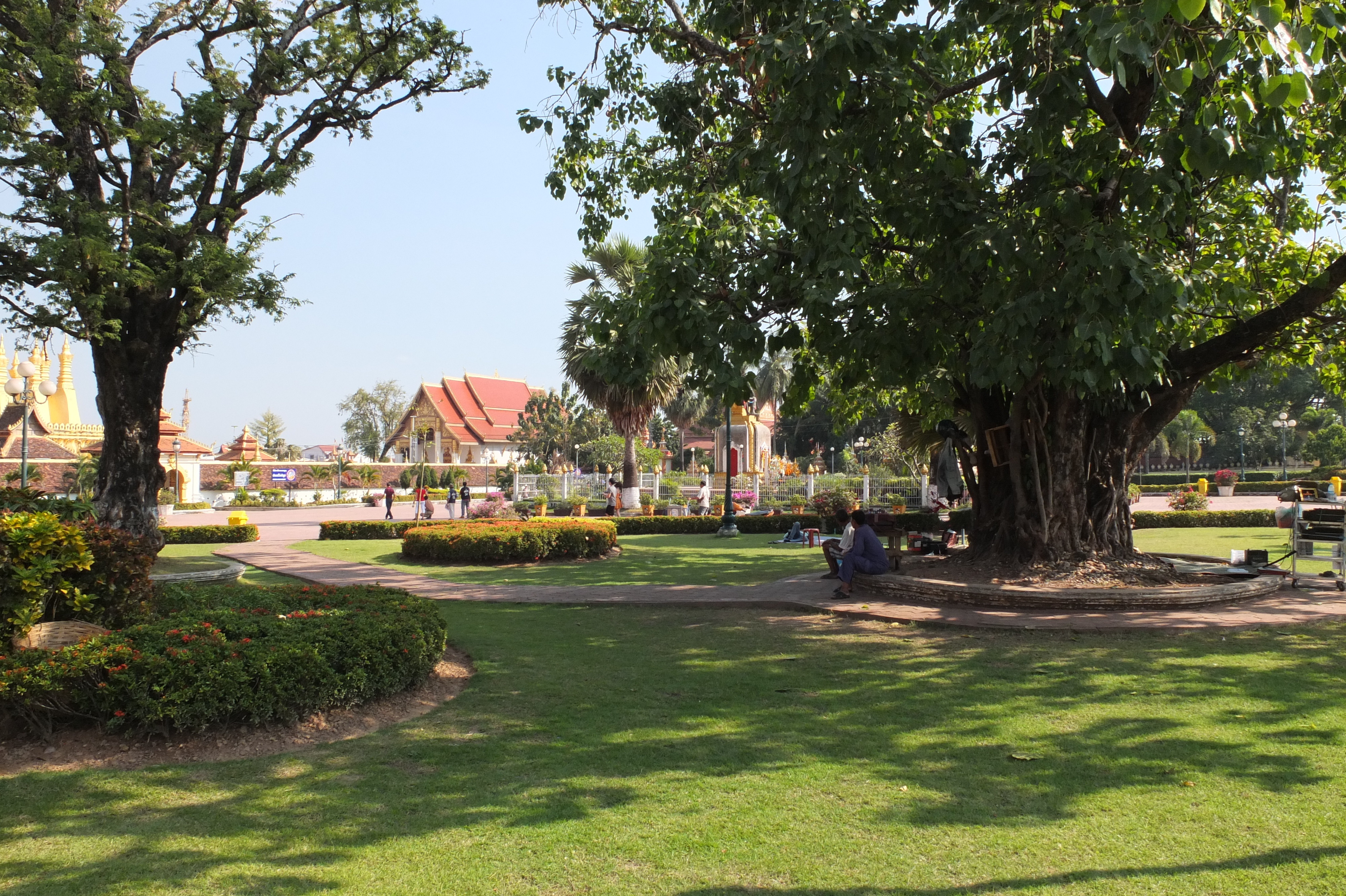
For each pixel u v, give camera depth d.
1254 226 10.78
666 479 41.12
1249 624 8.36
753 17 9.16
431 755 5.01
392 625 6.21
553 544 17.02
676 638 8.58
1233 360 10.18
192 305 12.14
